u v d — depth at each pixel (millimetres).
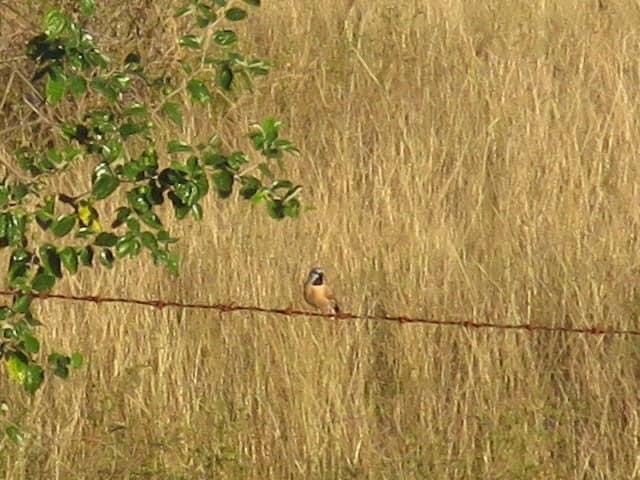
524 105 14094
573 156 13008
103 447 9984
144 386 10469
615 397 10273
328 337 10766
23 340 7605
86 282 11070
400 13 17406
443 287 11344
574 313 10977
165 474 9711
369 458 9750
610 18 17125
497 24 16891
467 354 10781
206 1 9719
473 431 10055
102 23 14102
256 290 11156
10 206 7676
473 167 13383
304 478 9688
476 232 12305
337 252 11852
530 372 10469
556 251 11734
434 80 15695
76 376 10422
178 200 7551
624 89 14438
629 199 12523
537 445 9789
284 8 17797
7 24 13258
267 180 13156
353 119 14969
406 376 10523
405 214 12227
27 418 10008
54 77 7293
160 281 11320
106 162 7527
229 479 9711
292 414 10016
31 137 12711
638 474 9523
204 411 10289
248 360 10844
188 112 13891
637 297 11406
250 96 15242
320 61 16594
